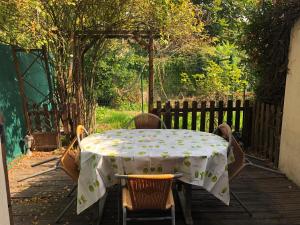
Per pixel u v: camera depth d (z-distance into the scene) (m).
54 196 3.65
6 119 4.71
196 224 3.03
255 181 4.06
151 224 3.03
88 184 2.76
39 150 5.47
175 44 7.93
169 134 3.46
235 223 3.05
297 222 3.08
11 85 5.02
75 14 5.06
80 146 2.96
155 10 5.09
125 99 10.20
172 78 10.06
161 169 2.71
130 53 10.52
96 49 6.00
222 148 2.90
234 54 8.30
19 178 4.20
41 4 4.44
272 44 4.68
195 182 2.70
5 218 1.67
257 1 4.98
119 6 5.08
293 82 4.01
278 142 4.49
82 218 3.16
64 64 5.43
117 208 3.32
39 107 5.46
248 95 6.99
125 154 2.72
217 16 10.01
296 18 3.93
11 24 4.60
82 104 5.70
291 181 4.07
